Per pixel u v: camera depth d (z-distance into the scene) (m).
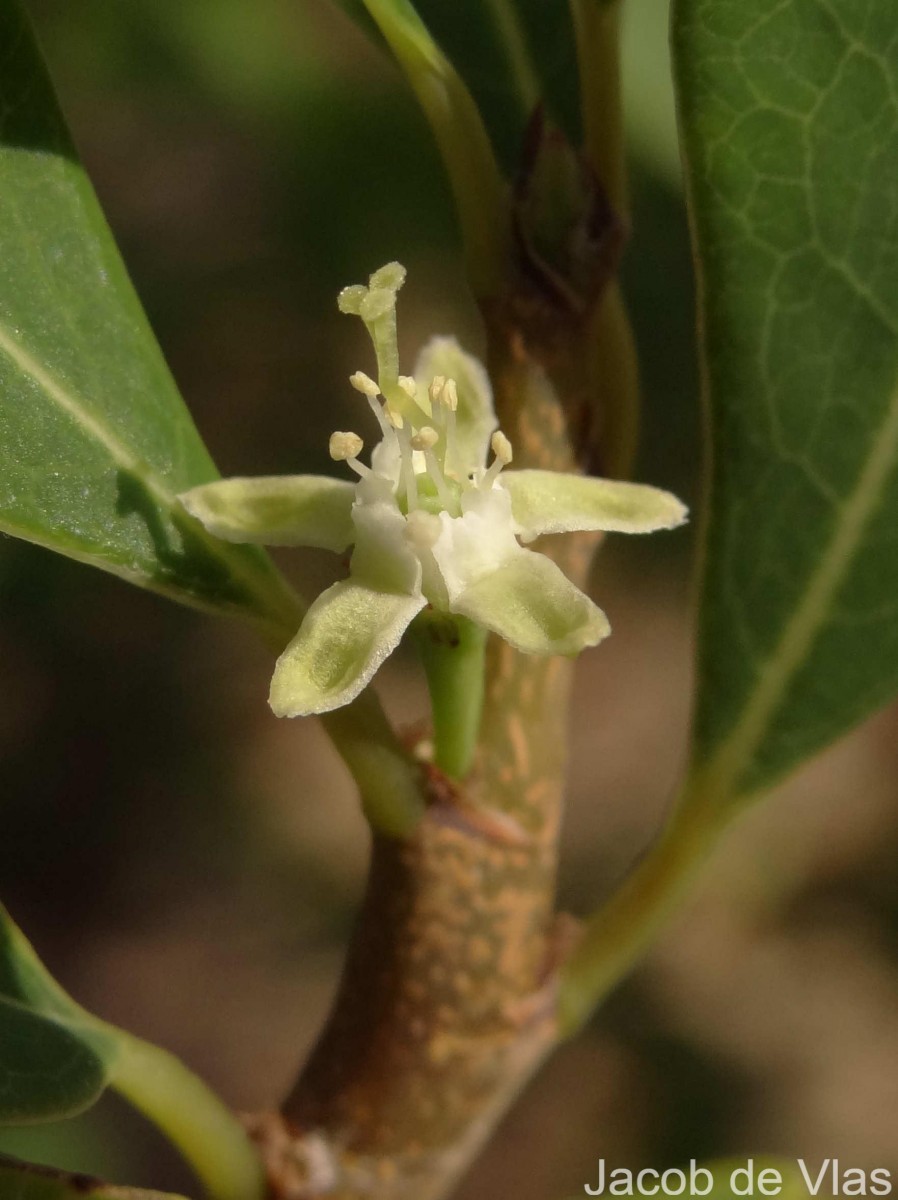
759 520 0.06
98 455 0.06
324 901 0.18
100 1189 0.06
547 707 0.06
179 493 0.06
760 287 0.06
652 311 0.14
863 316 0.06
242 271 0.18
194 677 0.18
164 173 0.19
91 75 0.16
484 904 0.06
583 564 0.06
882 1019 0.16
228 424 0.18
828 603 0.06
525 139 0.06
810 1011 0.16
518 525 0.06
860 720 0.06
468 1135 0.06
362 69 0.16
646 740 0.18
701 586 0.06
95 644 0.18
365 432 0.18
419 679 0.17
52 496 0.06
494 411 0.06
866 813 0.17
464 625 0.06
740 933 0.17
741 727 0.06
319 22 0.16
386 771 0.06
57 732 0.18
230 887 0.18
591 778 0.18
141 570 0.06
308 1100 0.06
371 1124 0.06
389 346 0.06
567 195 0.06
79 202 0.06
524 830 0.06
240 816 0.18
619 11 0.06
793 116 0.06
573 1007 0.06
